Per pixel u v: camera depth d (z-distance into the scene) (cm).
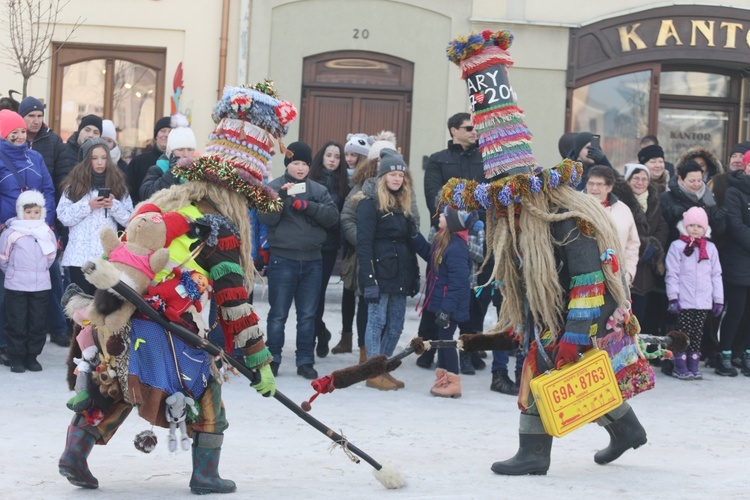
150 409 471
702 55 1515
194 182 500
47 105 1454
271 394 507
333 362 983
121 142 1482
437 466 599
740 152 1045
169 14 1463
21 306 868
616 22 1502
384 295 898
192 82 1470
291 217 894
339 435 529
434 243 891
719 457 655
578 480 560
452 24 1483
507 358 893
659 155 1082
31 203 875
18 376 856
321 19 1481
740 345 1046
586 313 544
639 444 602
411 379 932
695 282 980
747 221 1002
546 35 1488
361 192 911
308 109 1492
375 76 1495
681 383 966
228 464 591
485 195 555
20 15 1309
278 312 902
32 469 552
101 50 1471
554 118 1496
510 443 686
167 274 481
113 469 565
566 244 547
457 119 988
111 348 470
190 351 484
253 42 1471
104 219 906
